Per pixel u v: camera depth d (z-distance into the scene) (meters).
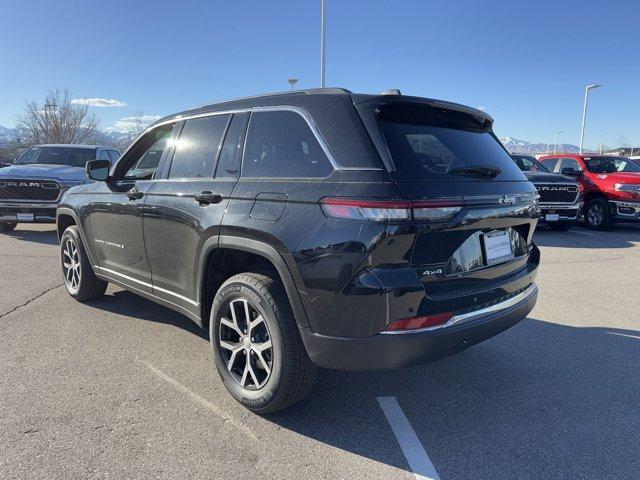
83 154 11.42
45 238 9.91
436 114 3.16
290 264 2.78
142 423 3.03
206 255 3.36
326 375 3.79
